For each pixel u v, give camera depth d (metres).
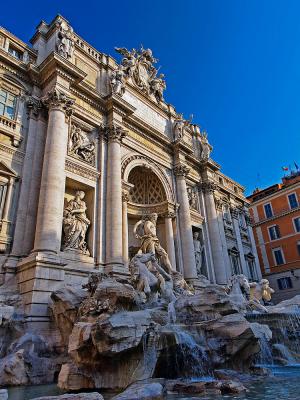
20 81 19.47
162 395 6.85
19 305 13.74
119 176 21.27
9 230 16.14
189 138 34.41
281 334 13.45
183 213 27.08
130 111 23.83
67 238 17.78
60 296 13.30
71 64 19.84
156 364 8.68
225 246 32.94
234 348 9.47
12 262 15.32
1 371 9.91
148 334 9.11
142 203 27.50
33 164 18.00
